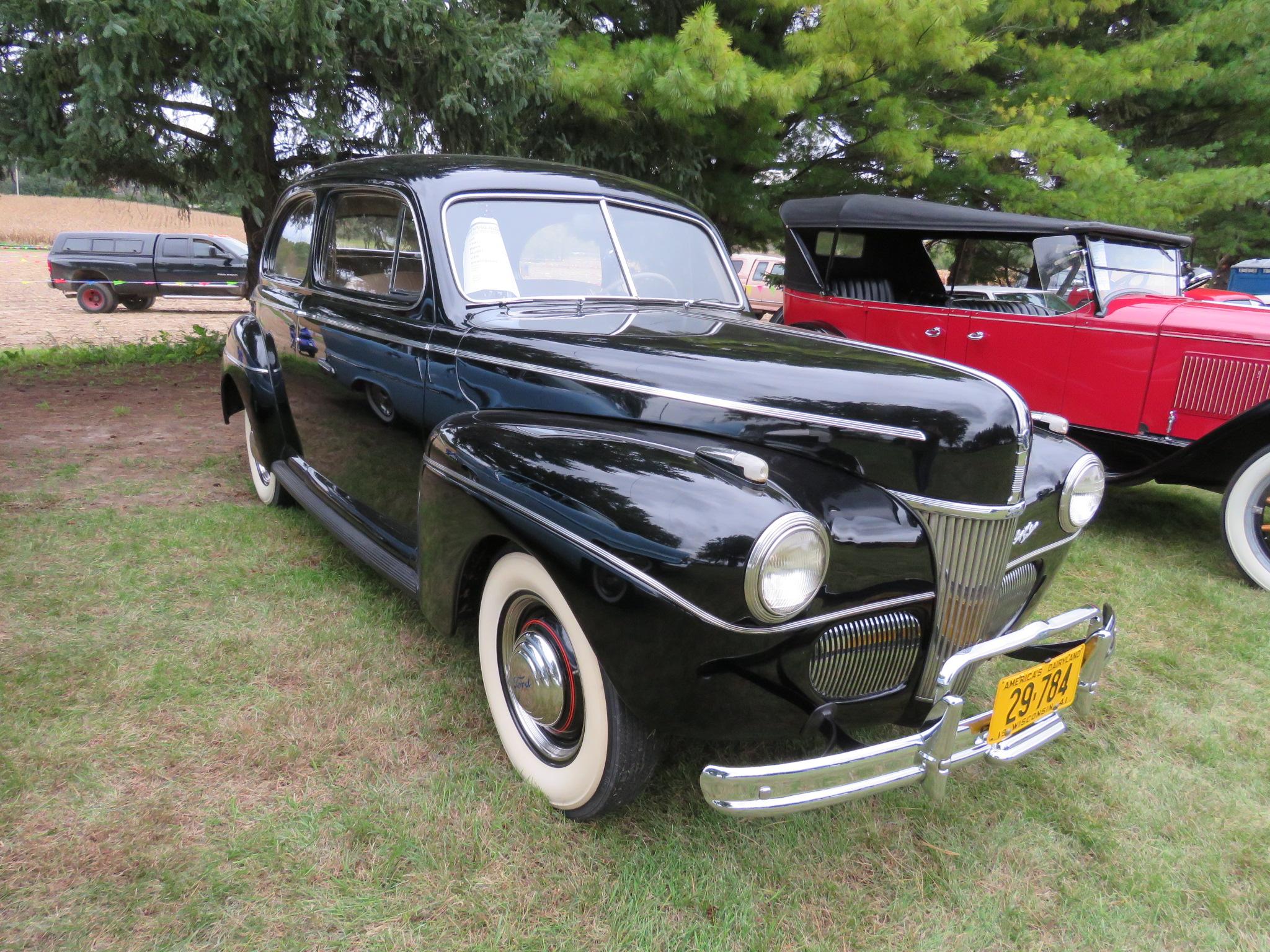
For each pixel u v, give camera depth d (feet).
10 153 24.18
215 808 7.48
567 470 6.95
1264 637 12.20
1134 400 16.55
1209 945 6.67
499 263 9.91
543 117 29.76
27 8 21.85
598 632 6.54
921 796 8.30
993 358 18.65
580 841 7.36
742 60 27.20
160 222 166.09
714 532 6.00
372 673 9.84
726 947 6.38
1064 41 39.47
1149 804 8.36
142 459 18.35
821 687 6.66
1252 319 15.31
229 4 21.24
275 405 13.69
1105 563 15.23
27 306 61.41
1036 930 6.76
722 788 5.96
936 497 7.00
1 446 19.01
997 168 35.06
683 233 11.82
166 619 10.85
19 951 5.94
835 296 22.33
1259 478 13.94
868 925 6.73
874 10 26.81
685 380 7.85
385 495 10.55
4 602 11.07
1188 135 44.91
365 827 7.29
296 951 6.11
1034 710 7.21
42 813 7.30
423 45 24.84
